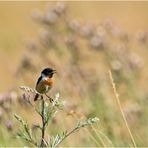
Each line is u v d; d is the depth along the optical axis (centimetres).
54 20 1731
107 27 1766
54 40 1705
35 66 1672
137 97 1595
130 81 1628
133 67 1653
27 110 1392
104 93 1560
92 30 1734
